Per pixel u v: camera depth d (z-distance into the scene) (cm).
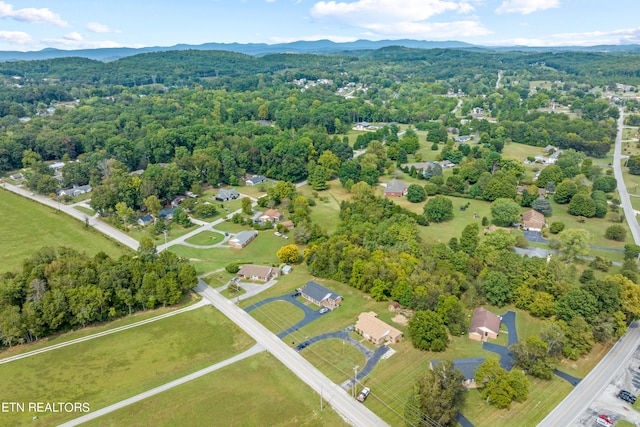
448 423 7488
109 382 8556
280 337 10025
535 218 16112
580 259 13625
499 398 7838
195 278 11625
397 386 8444
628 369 9025
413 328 9662
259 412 7838
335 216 17725
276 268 13062
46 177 19700
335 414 7794
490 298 11169
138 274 11056
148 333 10144
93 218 17350
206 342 9838
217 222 17288
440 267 11619
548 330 9175
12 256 13862
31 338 9806
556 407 7981
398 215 15225
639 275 12469
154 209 16988
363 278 11750
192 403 8038
